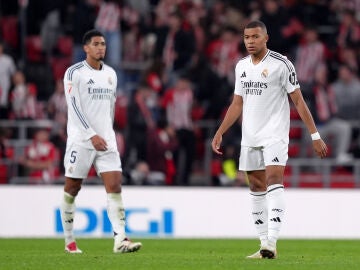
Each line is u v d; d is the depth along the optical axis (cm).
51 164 6688
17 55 7906
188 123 7075
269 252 3288
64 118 6962
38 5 7994
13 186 5797
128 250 3638
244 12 7962
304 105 3338
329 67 7988
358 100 7525
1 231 5788
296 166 7088
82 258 3366
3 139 6831
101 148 3622
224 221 5888
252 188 3475
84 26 7638
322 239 5688
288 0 8275
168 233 5816
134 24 7894
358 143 7481
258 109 3353
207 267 2973
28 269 2905
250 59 3388
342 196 5941
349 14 8144
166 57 7750
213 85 7450
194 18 7881
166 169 6788
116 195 3678
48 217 5791
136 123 6838
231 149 6800
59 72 7694
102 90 3688
